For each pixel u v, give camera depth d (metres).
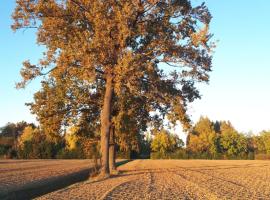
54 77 41.31
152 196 24.23
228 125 184.38
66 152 130.38
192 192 26.98
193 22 39.03
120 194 25.30
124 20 34.12
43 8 36.94
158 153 141.88
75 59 35.38
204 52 38.72
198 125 162.00
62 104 47.75
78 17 37.81
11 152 134.75
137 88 37.88
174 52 38.12
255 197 24.55
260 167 71.94
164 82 41.16
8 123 174.75
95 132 52.91
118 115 46.69
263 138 150.25
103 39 34.25
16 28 37.88
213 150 145.50
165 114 45.19
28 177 43.06
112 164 51.03
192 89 42.59
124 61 33.81
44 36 38.38
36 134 54.81
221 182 36.75
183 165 81.00
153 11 37.56
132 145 52.25
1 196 26.83
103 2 34.97
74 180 42.03
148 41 38.97
